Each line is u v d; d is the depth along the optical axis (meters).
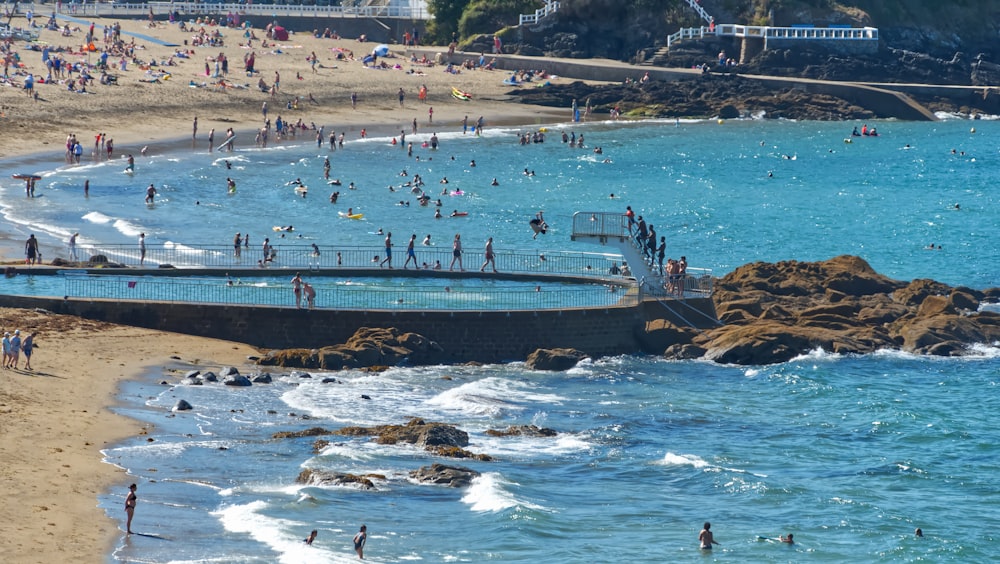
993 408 56.09
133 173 109.44
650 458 48.94
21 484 40.50
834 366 61.97
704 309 65.69
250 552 37.19
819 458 49.97
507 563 38.03
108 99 137.12
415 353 60.44
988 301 73.81
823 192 117.69
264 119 141.38
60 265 71.25
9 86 134.00
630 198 111.88
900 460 49.72
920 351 64.38
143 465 44.00
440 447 47.78
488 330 61.38
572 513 42.72
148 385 53.53
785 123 161.75
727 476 46.88
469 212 101.81
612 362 61.91
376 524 40.34
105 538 37.28
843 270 75.50
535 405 54.94
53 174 105.94
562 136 143.00
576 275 71.00
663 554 39.56
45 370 53.66
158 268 71.00
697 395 57.47
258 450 46.56
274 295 65.25
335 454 46.09
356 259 79.31
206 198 101.56
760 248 92.94
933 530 42.56
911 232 99.38
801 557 39.94
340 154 126.75
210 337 61.34
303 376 57.03
